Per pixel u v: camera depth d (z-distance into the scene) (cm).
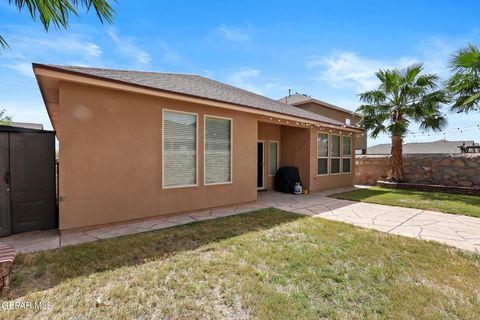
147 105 524
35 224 457
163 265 313
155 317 215
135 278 280
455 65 816
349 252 357
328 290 257
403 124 1027
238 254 348
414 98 998
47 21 316
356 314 219
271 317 215
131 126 503
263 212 616
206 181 629
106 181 475
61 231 434
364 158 1283
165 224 504
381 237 421
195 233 441
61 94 429
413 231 461
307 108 1717
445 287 264
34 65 382
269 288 260
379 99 1066
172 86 591
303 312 221
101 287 261
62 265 311
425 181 1095
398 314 218
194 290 256
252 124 738
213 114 637
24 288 257
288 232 450
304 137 966
